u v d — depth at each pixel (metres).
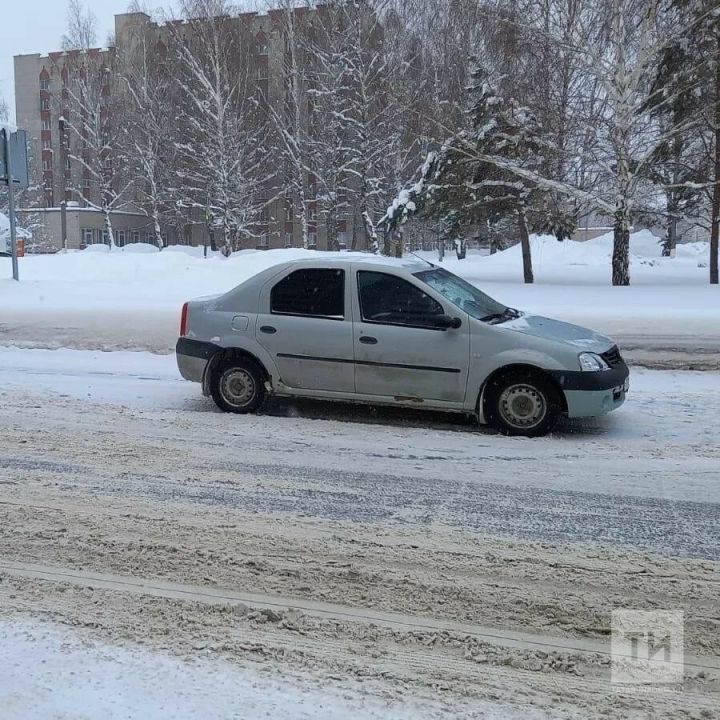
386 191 35.56
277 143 43.16
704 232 48.97
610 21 18.12
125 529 4.93
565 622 3.78
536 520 5.12
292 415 8.17
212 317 8.25
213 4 40.88
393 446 6.94
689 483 5.87
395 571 4.34
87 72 48.28
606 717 2.99
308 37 38.59
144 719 2.90
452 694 3.13
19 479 5.93
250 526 4.99
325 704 3.02
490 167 22.16
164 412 8.27
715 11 17.78
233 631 3.65
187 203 44.19
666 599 4.02
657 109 19.36
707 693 3.18
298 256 21.72
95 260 21.28
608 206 19.92
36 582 4.18
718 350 10.80
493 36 21.41
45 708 2.97
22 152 16.66
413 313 7.56
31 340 12.47
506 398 7.31
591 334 7.81
